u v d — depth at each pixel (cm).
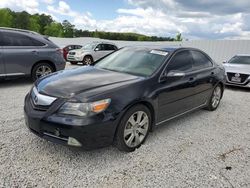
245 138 438
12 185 271
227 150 385
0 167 302
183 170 321
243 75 910
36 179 285
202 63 542
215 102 599
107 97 322
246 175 317
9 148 349
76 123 301
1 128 416
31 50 771
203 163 341
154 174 308
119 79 375
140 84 369
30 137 386
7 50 722
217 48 1819
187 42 2025
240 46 1681
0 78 722
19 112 504
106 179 293
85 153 349
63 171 303
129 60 455
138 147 373
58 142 313
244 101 732
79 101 309
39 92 341
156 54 452
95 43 1708
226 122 519
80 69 440
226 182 300
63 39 2994
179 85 436
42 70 811
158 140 407
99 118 311
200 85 507
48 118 312
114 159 338
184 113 478
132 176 302
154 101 382
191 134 441
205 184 294
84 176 296
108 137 324
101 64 478
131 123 353
